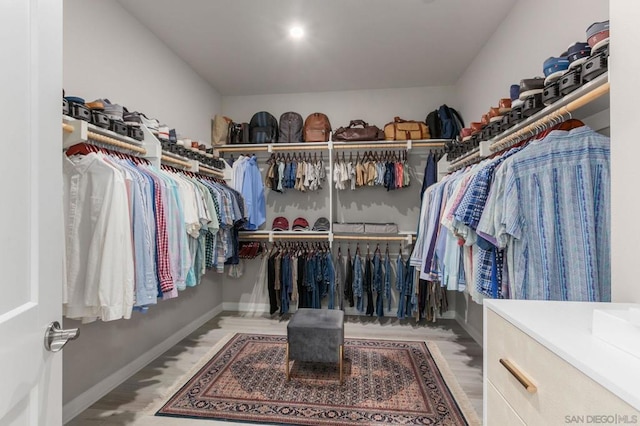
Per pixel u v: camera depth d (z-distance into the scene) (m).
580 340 0.67
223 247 2.79
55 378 0.73
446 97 3.48
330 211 3.39
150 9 2.19
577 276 1.14
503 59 2.31
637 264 0.87
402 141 3.24
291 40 2.58
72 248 1.45
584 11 1.51
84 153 1.61
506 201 1.26
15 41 0.62
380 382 2.03
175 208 1.93
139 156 2.01
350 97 3.61
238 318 3.41
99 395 1.88
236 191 3.08
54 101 0.74
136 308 1.57
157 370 2.22
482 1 2.10
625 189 0.90
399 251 3.53
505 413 0.84
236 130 3.50
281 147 3.43
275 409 1.75
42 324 0.69
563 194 1.19
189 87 3.03
